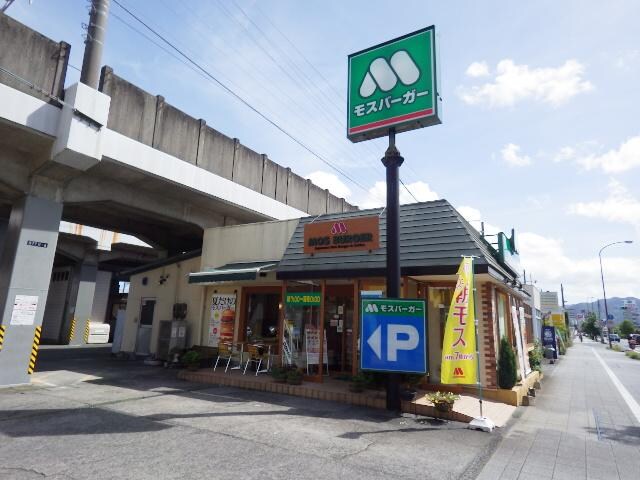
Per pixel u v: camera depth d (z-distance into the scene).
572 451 6.22
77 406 8.17
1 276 11.55
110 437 6.09
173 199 17.31
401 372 8.23
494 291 10.94
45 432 6.31
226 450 5.61
